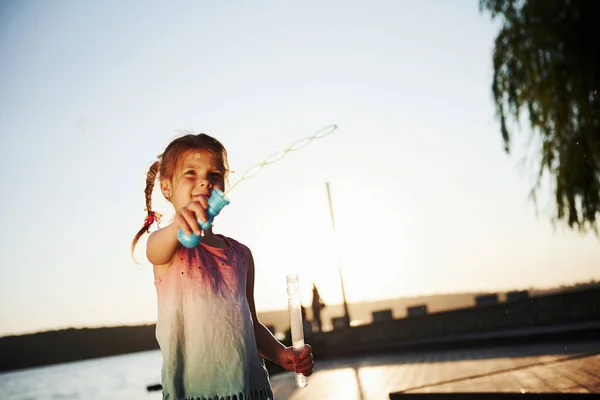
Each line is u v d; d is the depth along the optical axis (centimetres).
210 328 149
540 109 650
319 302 2547
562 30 631
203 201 125
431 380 985
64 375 7344
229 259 166
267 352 180
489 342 1616
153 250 143
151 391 2386
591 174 635
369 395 907
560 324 1770
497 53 671
